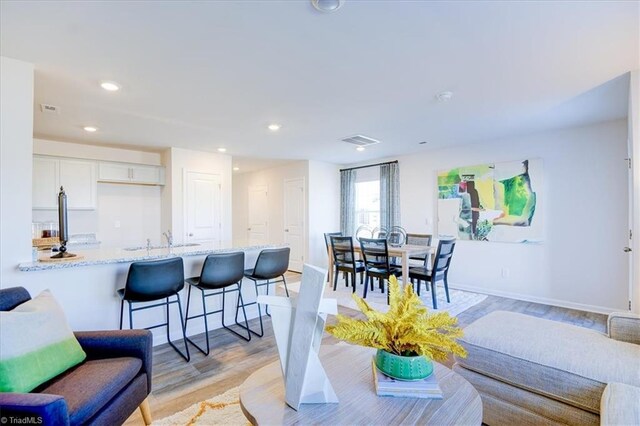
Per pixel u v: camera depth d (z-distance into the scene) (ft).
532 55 7.22
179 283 8.94
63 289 7.96
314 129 13.38
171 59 7.34
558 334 6.03
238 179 27.86
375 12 5.67
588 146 12.92
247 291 12.09
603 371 4.82
